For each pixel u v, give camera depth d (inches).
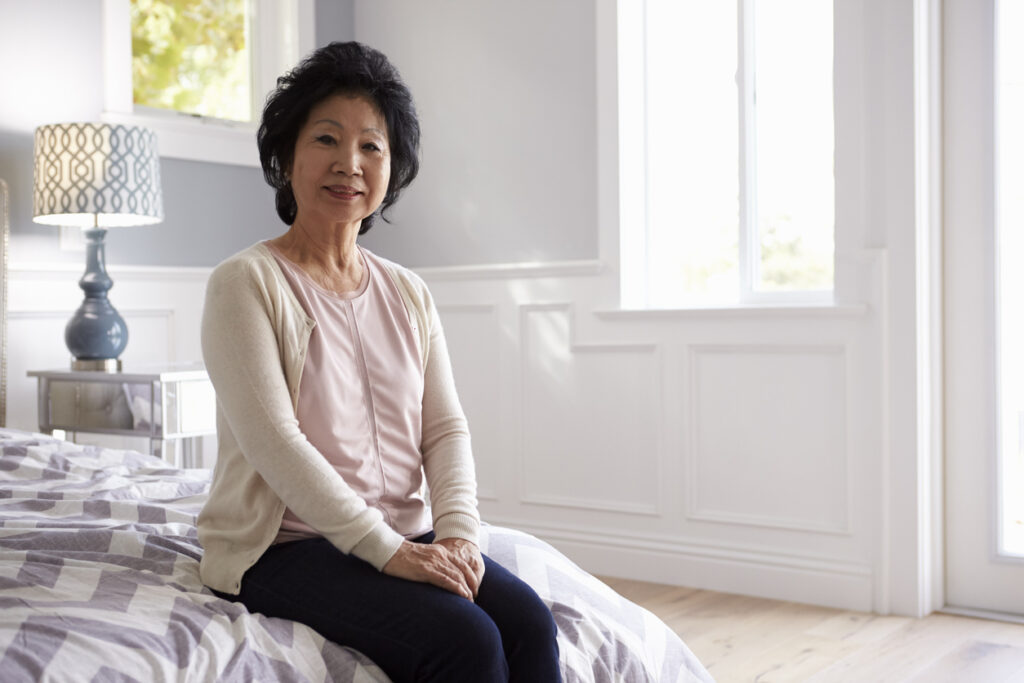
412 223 181.2
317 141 70.2
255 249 69.7
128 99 157.6
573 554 163.3
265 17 178.2
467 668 58.2
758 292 153.1
